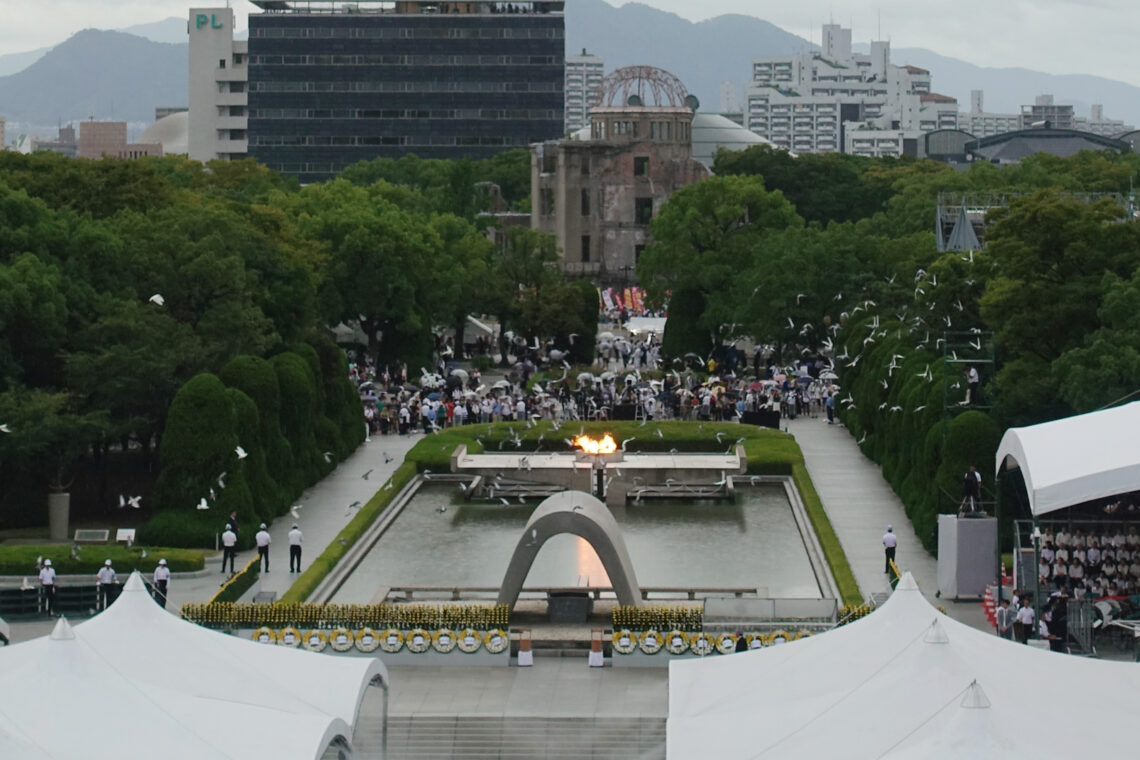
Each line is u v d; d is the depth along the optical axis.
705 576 110.31
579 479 143.25
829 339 195.62
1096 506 99.31
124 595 66.06
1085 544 94.31
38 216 132.62
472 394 174.38
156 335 124.62
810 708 58.09
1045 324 120.31
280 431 129.50
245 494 116.19
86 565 103.88
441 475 146.50
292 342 151.88
